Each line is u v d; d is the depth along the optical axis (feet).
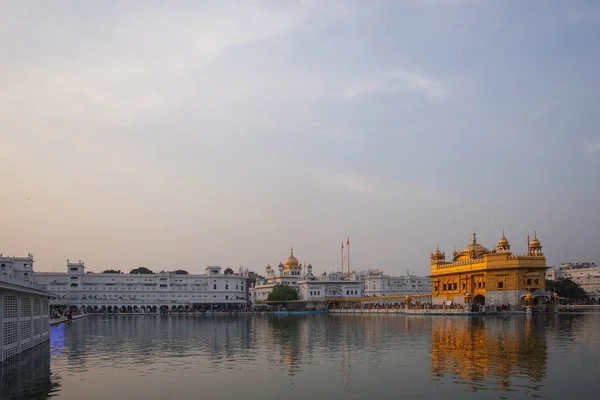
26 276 590.14
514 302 419.74
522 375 127.24
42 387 121.70
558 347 176.96
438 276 517.55
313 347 192.95
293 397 109.19
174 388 119.14
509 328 260.21
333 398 107.86
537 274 419.95
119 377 132.87
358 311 555.69
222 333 272.31
